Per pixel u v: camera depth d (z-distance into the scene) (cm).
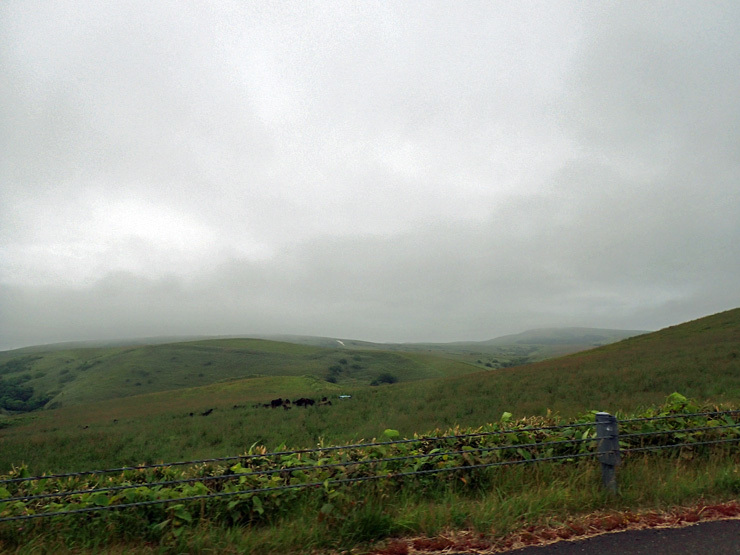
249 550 441
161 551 443
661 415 704
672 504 518
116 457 2511
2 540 488
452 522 479
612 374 3120
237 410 4312
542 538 442
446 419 2467
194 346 18550
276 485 530
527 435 650
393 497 553
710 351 3488
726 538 426
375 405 3475
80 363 18288
